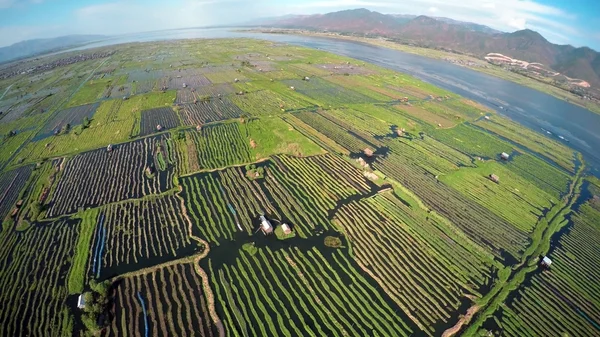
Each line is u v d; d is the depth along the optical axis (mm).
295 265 32656
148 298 28922
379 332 26672
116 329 26266
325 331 26625
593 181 53500
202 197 42531
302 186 45219
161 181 46031
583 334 27953
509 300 30422
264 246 34844
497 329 27672
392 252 34750
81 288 29750
